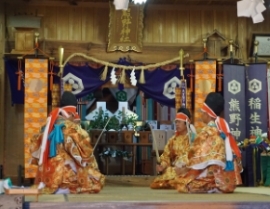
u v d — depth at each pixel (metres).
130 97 10.83
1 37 8.76
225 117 8.62
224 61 8.74
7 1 8.89
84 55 8.66
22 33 8.53
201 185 5.77
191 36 9.25
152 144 9.34
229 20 9.34
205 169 5.78
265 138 8.38
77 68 8.73
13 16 8.49
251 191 6.33
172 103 8.80
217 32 9.02
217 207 4.19
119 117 9.99
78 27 9.05
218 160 5.70
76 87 8.67
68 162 5.72
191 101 8.84
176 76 8.83
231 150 5.80
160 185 7.20
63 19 9.05
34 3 8.98
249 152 8.17
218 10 9.32
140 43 8.88
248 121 8.82
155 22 9.21
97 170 5.94
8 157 8.78
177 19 9.26
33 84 8.33
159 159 7.47
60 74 8.38
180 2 9.12
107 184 8.63
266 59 9.23
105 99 10.82
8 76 8.66
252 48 9.16
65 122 5.83
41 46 8.80
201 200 4.32
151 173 9.86
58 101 8.52
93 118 10.05
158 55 8.97
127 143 9.30
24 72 8.52
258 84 8.83
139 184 8.67
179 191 5.87
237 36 9.30
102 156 9.45
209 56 8.97
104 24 9.08
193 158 5.76
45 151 5.71
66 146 5.71
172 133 9.38
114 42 8.83
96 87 8.73
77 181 5.72
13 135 8.82
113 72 8.62
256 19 5.55
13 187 4.22
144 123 9.68
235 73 8.71
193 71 8.81
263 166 8.09
